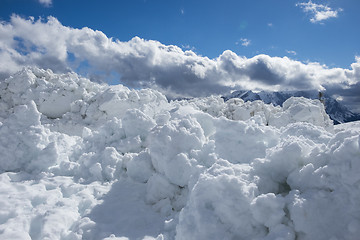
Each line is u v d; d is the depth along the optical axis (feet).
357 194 9.29
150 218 14.98
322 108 63.52
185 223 10.97
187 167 17.40
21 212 14.19
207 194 11.27
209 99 79.87
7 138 21.71
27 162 21.79
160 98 51.49
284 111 61.98
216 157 18.15
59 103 49.06
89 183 19.72
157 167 19.08
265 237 9.66
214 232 10.29
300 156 12.25
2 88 50.98
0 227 12.39
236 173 12.93
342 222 9.28
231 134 20.08
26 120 23.08
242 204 10.60
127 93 47.47
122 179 20.40
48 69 58.18
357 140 9.73
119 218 14.76
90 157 22.17
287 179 12.07
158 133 19.49
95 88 55.57
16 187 17.33
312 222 9.52
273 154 12.83
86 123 44.55
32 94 49.49
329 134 18.72
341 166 9.87
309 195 10.17
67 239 12.60
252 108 66.08
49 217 13.39
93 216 14.75
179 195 17.26
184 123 20.63
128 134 25.59
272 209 10.05
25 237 11.71
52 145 21.85
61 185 18.45
